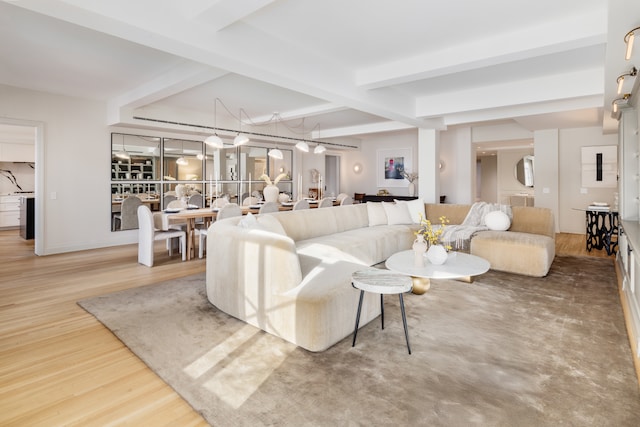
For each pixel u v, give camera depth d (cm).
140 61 411
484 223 536
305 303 242
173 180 734
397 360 229
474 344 251
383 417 173
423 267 312
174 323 289
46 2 203
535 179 794
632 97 383
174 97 578
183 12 260
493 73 445
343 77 418
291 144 948
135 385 204
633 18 201
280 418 173
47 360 232
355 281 246
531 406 181
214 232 327
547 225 496
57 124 574
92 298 351
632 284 296
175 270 464
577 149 757
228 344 252
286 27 314
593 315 303
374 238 471
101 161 627
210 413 177
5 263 504
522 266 429
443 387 199
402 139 1051
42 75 466
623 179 448
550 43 304
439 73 388
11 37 345
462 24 306
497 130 847
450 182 915
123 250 602
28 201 698
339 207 528
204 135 757
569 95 445
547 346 247
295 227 447
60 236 584
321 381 205
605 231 595
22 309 323
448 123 672
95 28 237
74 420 173
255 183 908
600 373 212
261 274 272
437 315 306
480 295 358
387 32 323
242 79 478
